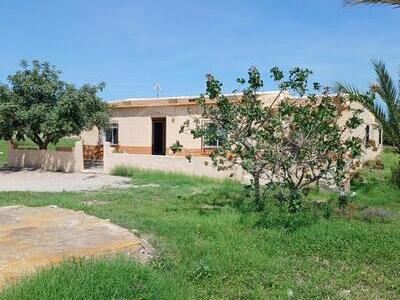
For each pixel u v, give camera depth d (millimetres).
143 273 5250
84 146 26906
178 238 7625
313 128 10141
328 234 8008
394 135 13664
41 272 4891
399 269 6543
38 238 6449
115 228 7191
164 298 4949
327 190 13758
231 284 5840
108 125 23469
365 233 8008
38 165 22922
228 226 8617
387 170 18891
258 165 10312
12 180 18297
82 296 4504
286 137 10328
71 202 11211
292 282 5949
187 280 5816
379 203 12422
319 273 6363
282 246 7578
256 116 10453
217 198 12391
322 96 11234
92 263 5258
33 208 8906
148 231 8062
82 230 6969
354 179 14625
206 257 6578
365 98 11375
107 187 15609
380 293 5777
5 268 5148
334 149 10250
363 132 21859
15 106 21203
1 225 7242
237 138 10570
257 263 6488
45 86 22000
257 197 10398
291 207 9305
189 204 11602
